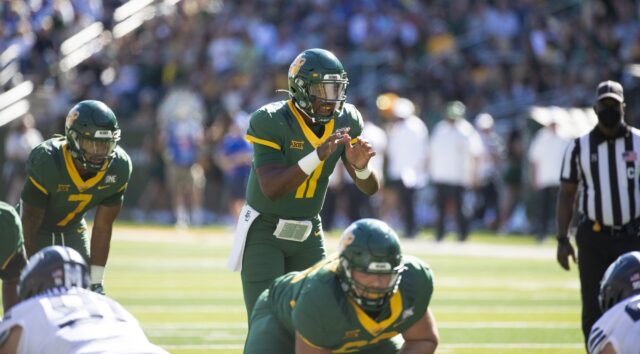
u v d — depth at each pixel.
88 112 19.81
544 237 53.22
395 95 62.16
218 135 64.69
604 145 22.33
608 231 22.23
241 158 59.00
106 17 76.94
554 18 72.69
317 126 19.58
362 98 62.91
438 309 31.88
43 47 71.56
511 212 59.62
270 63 71.00
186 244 51.78
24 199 20.78
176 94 65.12
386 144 59.94
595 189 22.28
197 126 61.00
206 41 73.12
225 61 70.56
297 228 19.70
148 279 38.19
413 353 16.42
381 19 70.94
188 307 31.53
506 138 63.62
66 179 20.53
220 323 28.56
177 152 60.03
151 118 68.81
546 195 52.94
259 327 17.05
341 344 16.05
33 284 15.20
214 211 65.44
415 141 53.22
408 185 53.59
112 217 21.47
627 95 60.06
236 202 59.66
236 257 19.95
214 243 52.62
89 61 72.88
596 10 70.44
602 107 22.16
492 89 66.62
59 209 21.11
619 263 16.20
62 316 14.80
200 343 25.45
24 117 61.62
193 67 71.19
